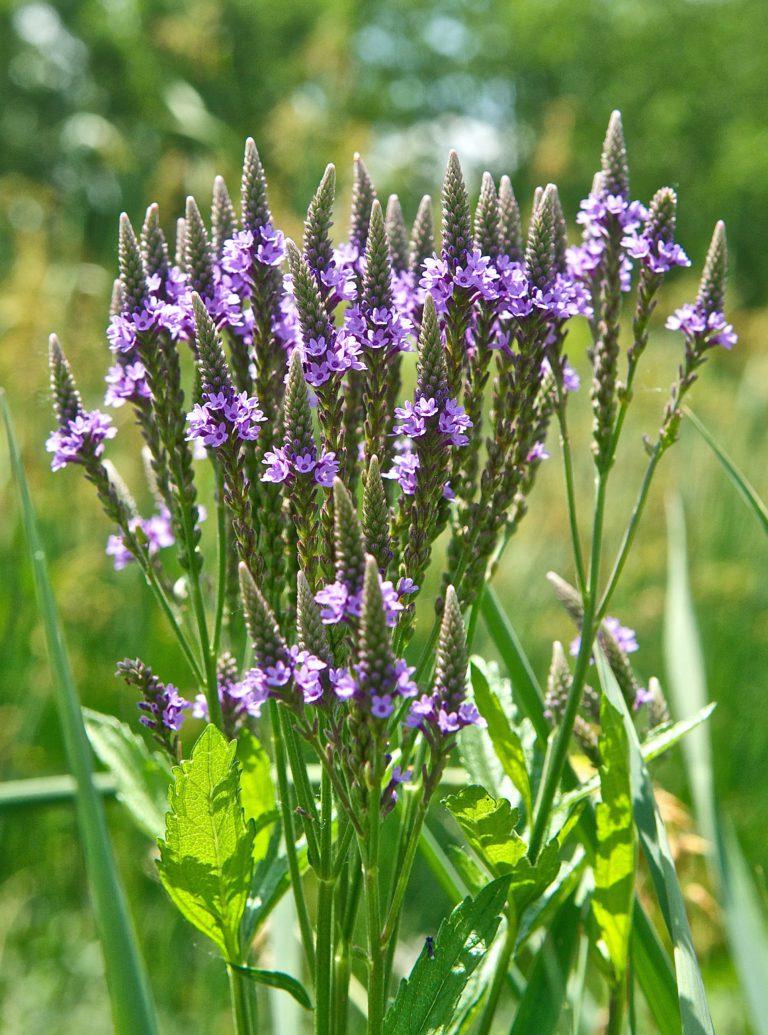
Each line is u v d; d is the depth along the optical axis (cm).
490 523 38
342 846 37
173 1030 65
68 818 78
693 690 48
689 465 118
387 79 630
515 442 38
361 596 34
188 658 40
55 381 39
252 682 34
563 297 37
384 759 34
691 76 616
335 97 177
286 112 151
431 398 36
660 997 41
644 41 618
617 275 40
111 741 43
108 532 94
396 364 39
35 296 99
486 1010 40
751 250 553
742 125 589
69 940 74
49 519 90
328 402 37
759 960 42
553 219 38
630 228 39
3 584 86
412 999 36
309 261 37
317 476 36
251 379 40
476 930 36
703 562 106
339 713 36
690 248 564
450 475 37
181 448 39
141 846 72
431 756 35
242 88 443
